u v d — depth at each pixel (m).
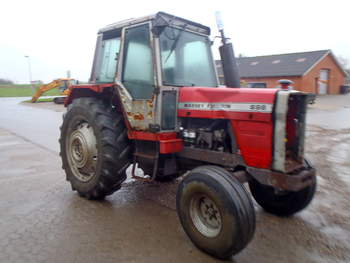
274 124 2.68
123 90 3.63
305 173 2.77
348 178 5.03
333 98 22.00
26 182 4.71
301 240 3.07
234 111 2.92
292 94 2.65
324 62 24.58
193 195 2.83
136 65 3.53
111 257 2.70
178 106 3.43
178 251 2.82
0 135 9.09
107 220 3.42
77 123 4.14
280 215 3.63
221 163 3.09
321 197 4.21
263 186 3.61
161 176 3.98
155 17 3.26
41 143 7.86
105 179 3.69
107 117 3.74
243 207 2.51
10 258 2.66
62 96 23.03
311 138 8.62
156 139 3.29
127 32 3.63
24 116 14.54
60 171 5.34
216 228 2.73
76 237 3.03
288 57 26.06
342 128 10.36
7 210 3.65
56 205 3.82
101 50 4.12
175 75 3.50
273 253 2.83
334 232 3.25
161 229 3.23
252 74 25.47
